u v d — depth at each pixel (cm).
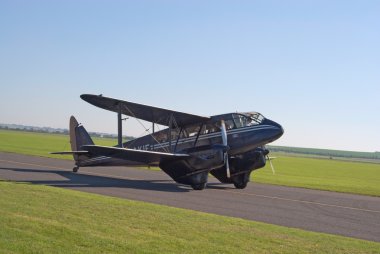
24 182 1769
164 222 986
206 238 855
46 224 862
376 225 1227
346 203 1744
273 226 1061
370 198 2042
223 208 1376
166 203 1398
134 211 1105
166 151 2162
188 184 1955
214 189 2031
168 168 1978
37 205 1084
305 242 885
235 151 2061
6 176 1969
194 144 2097
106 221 945
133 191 1689
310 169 5369
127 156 1966
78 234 805
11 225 835
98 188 1717
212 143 2058
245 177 2125
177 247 769
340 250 835
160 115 2045
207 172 1952
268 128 2036
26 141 7244
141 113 2052
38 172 2300
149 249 742
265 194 1909
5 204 1062
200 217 1101
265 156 2194
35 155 3775
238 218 1178
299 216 1311
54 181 1900
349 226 1184
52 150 4866
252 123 2070
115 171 2722
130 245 757
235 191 1986
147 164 2153
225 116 2072
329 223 1213
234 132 2052
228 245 811
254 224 1066
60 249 704
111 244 755
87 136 2428
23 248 692
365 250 852
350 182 3384
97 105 1947
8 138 8012
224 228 971
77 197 1292
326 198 1894
